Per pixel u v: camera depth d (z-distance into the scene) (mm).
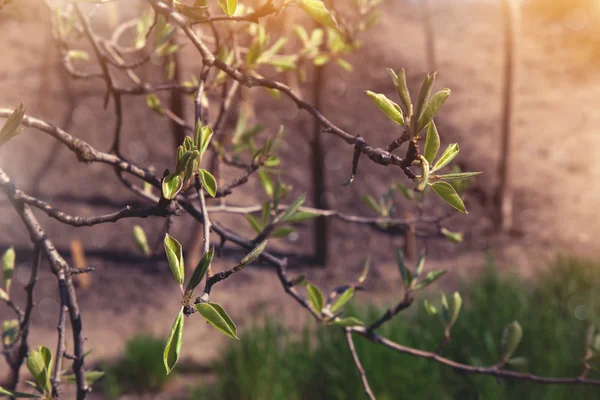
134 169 949
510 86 7672
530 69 11734
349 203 8266
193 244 6512
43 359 790
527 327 3857
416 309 4531
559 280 5188
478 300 4355
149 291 6242
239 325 5477
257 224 1244
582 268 5316
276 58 1461
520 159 9203
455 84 10898
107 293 6129
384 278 6688
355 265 7086
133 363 4543
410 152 646
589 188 8523
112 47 1603
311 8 729
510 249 7258
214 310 601
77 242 6387
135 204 7625
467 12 14562
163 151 8492
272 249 7301
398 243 7613
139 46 1556
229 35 1419
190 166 711
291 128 9398
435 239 7566
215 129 1379
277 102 9789
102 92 9203
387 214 1540
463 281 5262
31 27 10094
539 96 10797
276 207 1243
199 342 5203
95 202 7586
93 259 6699
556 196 8398
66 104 8805
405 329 3893
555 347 3773
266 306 5914
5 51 9430
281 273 1138
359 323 1116
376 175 8711
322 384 3900
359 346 3684
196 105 878
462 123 9852
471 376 3541
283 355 4160
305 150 9078
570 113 10258
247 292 6242
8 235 6961
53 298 6023
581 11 13422
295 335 4961
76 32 1575
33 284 967
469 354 3621
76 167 8078
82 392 838
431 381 3477
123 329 5520
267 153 1104
